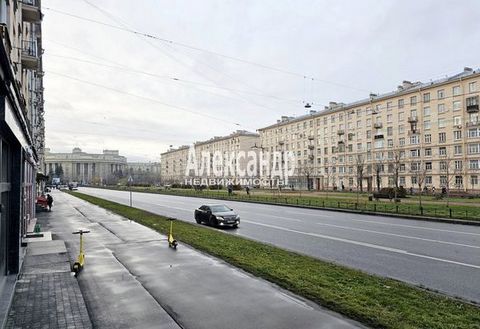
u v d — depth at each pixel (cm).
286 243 1350
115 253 1078
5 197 758
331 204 3122
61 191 7744
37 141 3228
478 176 5312
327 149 7969
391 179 6425
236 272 855
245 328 538
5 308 577
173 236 1377
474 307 614
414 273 898
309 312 599
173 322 562
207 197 4794
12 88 651
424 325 531
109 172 13150
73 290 706
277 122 9812
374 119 6919
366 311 586
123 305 636
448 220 1992
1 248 685
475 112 5388
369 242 1360
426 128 6041
